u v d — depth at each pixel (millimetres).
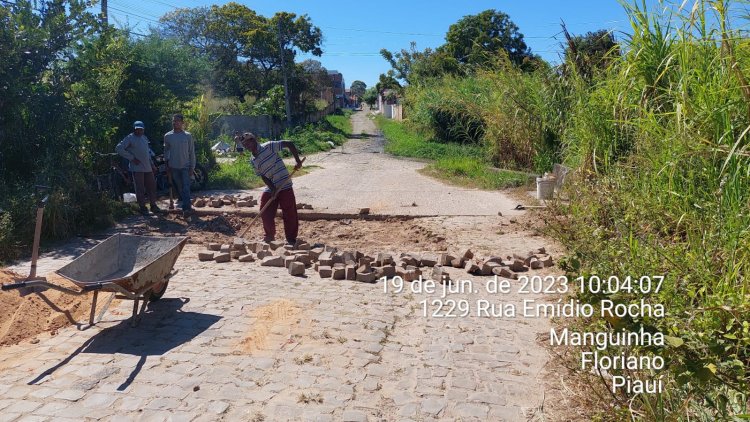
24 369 4535
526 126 17641
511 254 8258
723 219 4836
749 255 4316
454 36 52969
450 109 26594
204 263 7652
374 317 5715
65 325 5484
